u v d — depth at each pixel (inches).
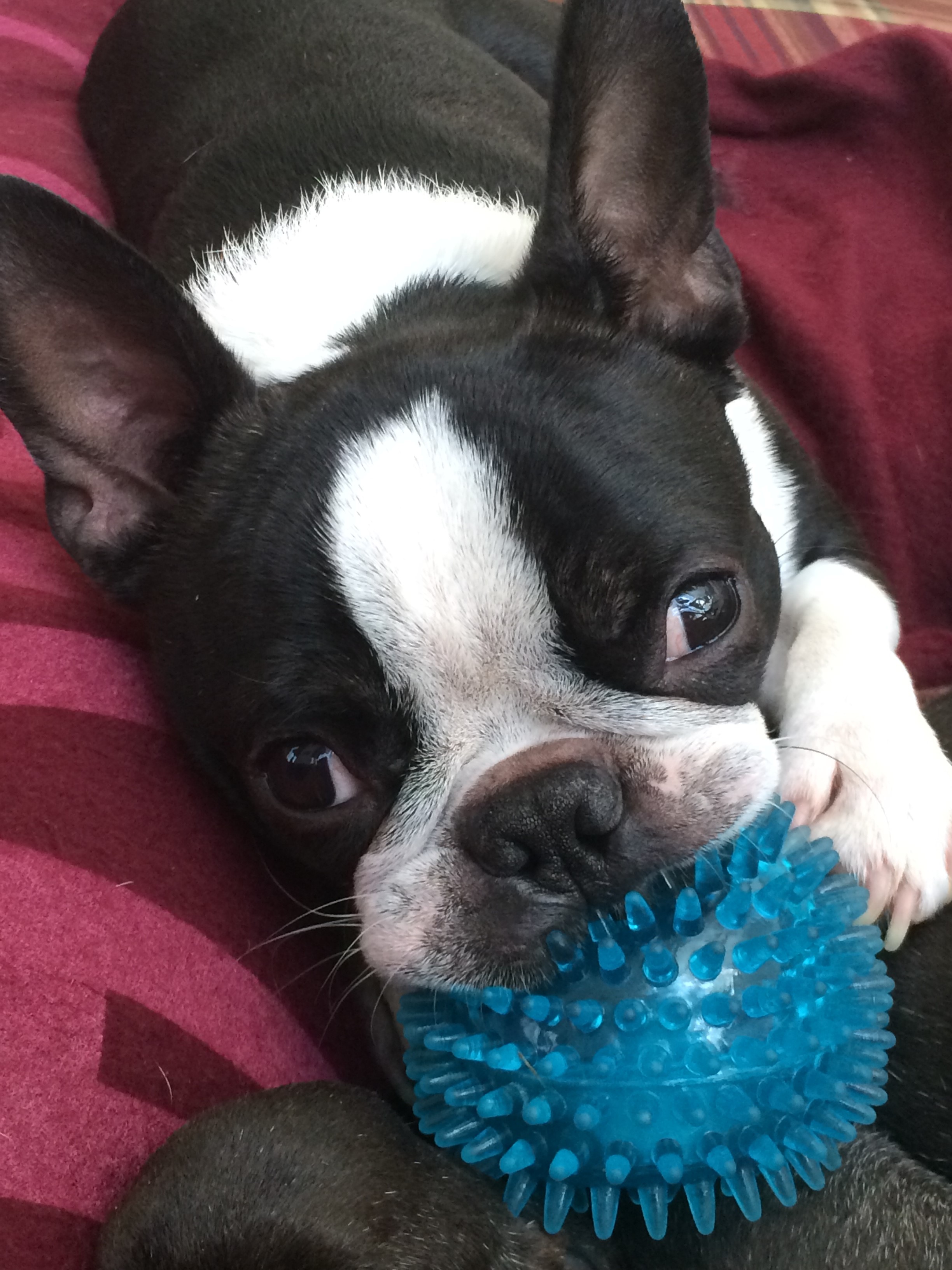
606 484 10.6
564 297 12.1
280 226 14.6
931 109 20.9
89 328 11.6
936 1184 10.0
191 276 14.5
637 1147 9.1
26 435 11.9
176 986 10.4
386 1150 9.7
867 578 14.2
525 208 14.9
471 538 10.4
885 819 11.1
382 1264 9.0
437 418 10.8
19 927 9.8
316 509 10.8
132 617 12.8
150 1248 8.9
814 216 20.8
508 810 10.3
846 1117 9.5
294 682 10.7
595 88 11.4
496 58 22.8
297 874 12.1
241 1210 9.1
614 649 10.6
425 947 10.4
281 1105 9.7
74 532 12.4
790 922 9.6
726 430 11.9
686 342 12.3
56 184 18.5
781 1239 9.6
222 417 12.1
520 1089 9.3
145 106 19.4
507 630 10.5
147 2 20.9
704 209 12.1
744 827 10.6
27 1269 8.7
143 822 11.0
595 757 10.6
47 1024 9.5
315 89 17.0
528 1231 9.8
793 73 21.8
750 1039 9.2
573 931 10.2
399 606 10.4
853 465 17.6
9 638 11.7
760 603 11.6
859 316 18.9
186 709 11.6
